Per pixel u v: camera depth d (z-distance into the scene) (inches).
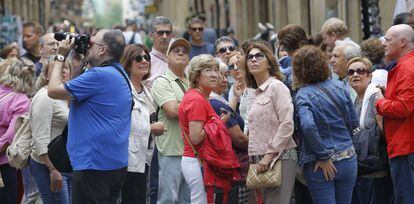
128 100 621.6
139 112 695.7
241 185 706.8
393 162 655.8
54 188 701.9
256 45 666.2
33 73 786.2
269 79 660.1
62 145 640.4
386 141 672.4
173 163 733.3
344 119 651.5
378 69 749.3
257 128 653.9
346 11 1445.6
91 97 607.5
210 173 673.6
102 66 617.6
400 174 653.9
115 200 632.4
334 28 855.1
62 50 610.9
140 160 692.1
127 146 624.4
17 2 2938.0
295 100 652.7
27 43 1056.2
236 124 702.5
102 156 608.7
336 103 646.5
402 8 946.7
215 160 671.1
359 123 701.3
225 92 896.9
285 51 805.2
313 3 1621.6
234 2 2418.8
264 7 2311.8
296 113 653.3
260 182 649.0
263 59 658.8
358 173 687.1
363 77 736.3
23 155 725.9
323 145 635.5
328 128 642.8
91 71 607.2
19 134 730.8
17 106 772.0
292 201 748.6
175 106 728.3
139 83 752.3
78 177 609.3
